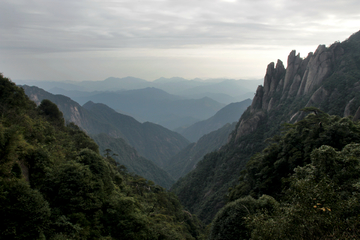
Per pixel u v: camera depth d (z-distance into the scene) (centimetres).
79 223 1905
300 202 1242
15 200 1466
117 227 2273
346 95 6016
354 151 1978
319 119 3578
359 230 969
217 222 2656
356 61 6962
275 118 8456
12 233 1359
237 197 4103
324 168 1925
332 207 1137
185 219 5628
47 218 1605
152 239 2488
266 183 3438
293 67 8850
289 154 3388
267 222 1370
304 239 1087
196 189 9438
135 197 3844
